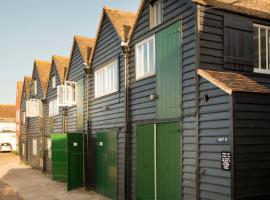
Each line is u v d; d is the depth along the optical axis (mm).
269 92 8227
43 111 25891
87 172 16500
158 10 11258
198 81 8977
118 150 13469
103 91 15266
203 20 9188
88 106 16656
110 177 14062
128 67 12945
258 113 8148
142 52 12109
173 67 10094
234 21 9602
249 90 8000
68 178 16188
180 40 9781
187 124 9359
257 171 7996
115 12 14945
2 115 69188
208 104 8586
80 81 18031
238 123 7859
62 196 14812
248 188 7840
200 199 8688
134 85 12516
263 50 10289
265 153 8148
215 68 9242
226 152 7898
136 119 12297
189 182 9156
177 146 9734
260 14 10016
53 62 23562
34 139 29141
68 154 16297
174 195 9781
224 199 7934
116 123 13773
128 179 12680
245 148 7895
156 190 10742
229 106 7879
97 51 15969
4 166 30797
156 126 10906
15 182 19609
